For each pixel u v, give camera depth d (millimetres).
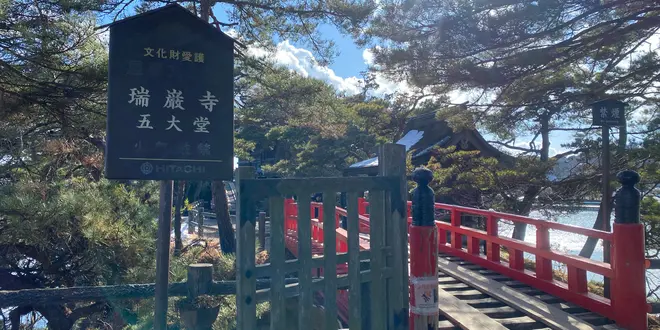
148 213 8602
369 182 4031
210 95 4145
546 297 6500
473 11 8922
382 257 4129
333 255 3834
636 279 5332
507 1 8852
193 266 4250
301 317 3686
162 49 4043
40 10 7879
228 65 4238
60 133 9539
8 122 8602
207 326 4172
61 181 8359
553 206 15984
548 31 8953
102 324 8914
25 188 7551
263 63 16297
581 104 14141
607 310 5609
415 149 19031
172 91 4043
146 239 7984
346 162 28203
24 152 9000
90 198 7676
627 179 5453
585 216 28891
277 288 3568
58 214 7113
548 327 5449
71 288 4598
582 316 5707
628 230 5375
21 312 8625
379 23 10414
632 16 8586
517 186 16141
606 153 7887
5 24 7496
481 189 16703
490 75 9680
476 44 9242
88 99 8188
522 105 12562
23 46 7551
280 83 16406
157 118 3977
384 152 4207
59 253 8438
